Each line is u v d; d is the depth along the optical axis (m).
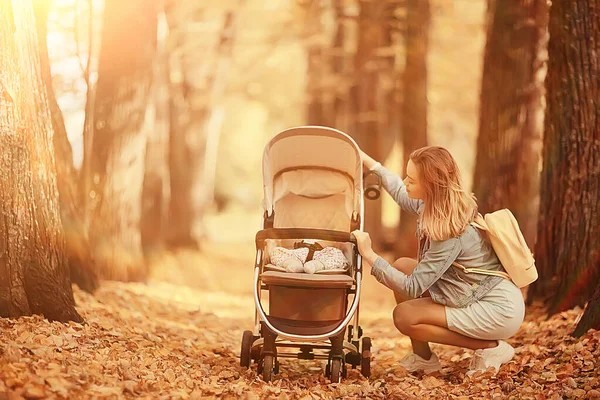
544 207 8.05
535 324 7.64
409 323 6.06
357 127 21.14
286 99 27.92
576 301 7.50
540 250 8.13
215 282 16.56
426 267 5.86
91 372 5.07
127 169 12.05
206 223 31.48
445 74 22.97
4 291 6.10
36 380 4.60
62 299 6.57
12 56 6.23
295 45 25.14
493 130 11.47
